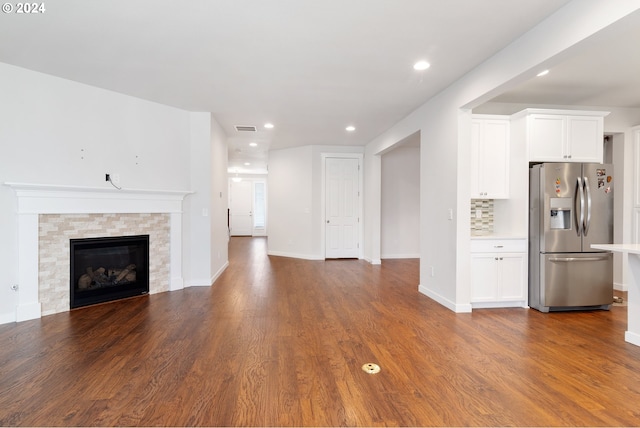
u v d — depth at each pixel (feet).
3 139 10.49
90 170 12.46
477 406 6.27
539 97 14.16
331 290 15.15
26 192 10.80
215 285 16.03
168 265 14.98
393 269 20.30
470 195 12.10
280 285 16.07
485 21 8.19
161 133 14.60
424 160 14.60
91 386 6.89
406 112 15.87
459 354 8.52
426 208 14.40
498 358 8.30
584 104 15.07
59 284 11.76
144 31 8.68
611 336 9.77
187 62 10.50
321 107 15.06
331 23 8.30
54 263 11.63
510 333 10.00
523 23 8.28
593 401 6.44
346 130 19.45
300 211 24.61
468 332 10.05
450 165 12.48
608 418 5.91
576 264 12.05
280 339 9.42
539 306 12.19
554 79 12.21
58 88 11.62
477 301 12.34
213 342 9.18
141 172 13.94
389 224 24.68
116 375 7.35
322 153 23.95
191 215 15.78
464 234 12.07
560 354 8.54
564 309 12.38
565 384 7.06
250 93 13.28
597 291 12.14
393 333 9.94
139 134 13.85
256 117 16.66
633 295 9.25
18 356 8.25
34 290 11.10
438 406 6.27
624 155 15.35
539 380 7.23
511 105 14.94
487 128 13.15
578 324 10.84
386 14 7.90
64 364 7.84
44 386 6.88
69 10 7.73
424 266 14.57
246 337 9.55
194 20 8.17
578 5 7.20
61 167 11.73
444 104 12.88
